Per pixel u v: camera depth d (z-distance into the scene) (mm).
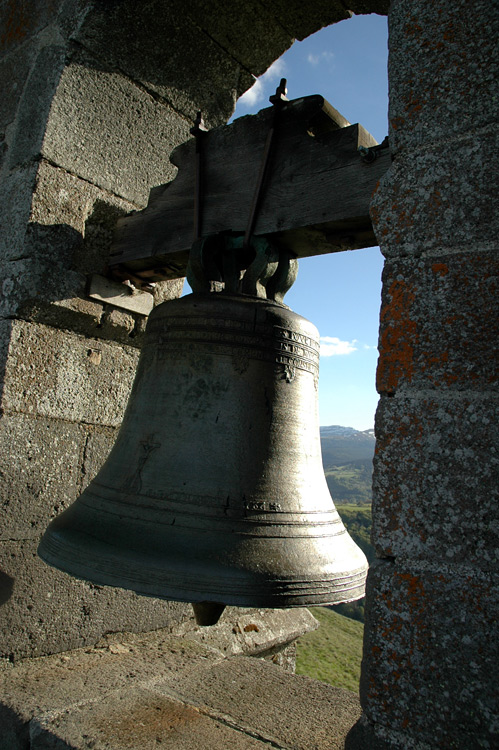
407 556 994
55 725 1532
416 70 1131
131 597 2279
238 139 1718
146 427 1462
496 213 1006
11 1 2430
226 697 1759
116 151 2293
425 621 953
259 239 1563
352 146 1472
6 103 2295
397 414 1047
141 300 2354
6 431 1947
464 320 1008
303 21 2234
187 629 2455
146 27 2186
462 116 1065
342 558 1360
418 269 1070
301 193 1529
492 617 900
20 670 1895
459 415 986
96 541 1283
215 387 1428
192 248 1598
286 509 1356
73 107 2139
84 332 2225
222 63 2467
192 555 1215
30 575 1989
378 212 1139
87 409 2217
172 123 2496
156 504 1321
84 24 2068
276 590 1189
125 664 2006
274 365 1466
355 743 989
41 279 2031
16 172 2125
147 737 1493
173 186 1961
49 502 2070
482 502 942
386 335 1086
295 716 1647
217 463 1368
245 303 1466
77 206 2152
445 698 913
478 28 1072
